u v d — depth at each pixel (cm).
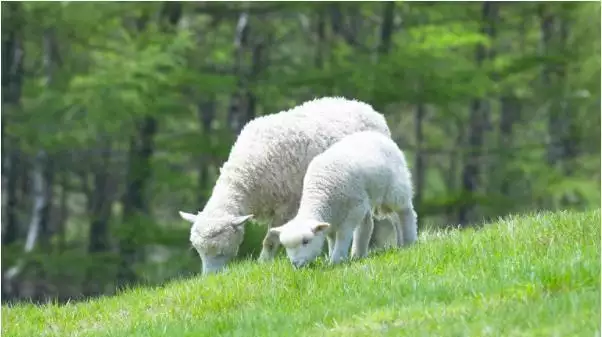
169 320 1488
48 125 4153
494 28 4597
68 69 4509
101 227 4544
